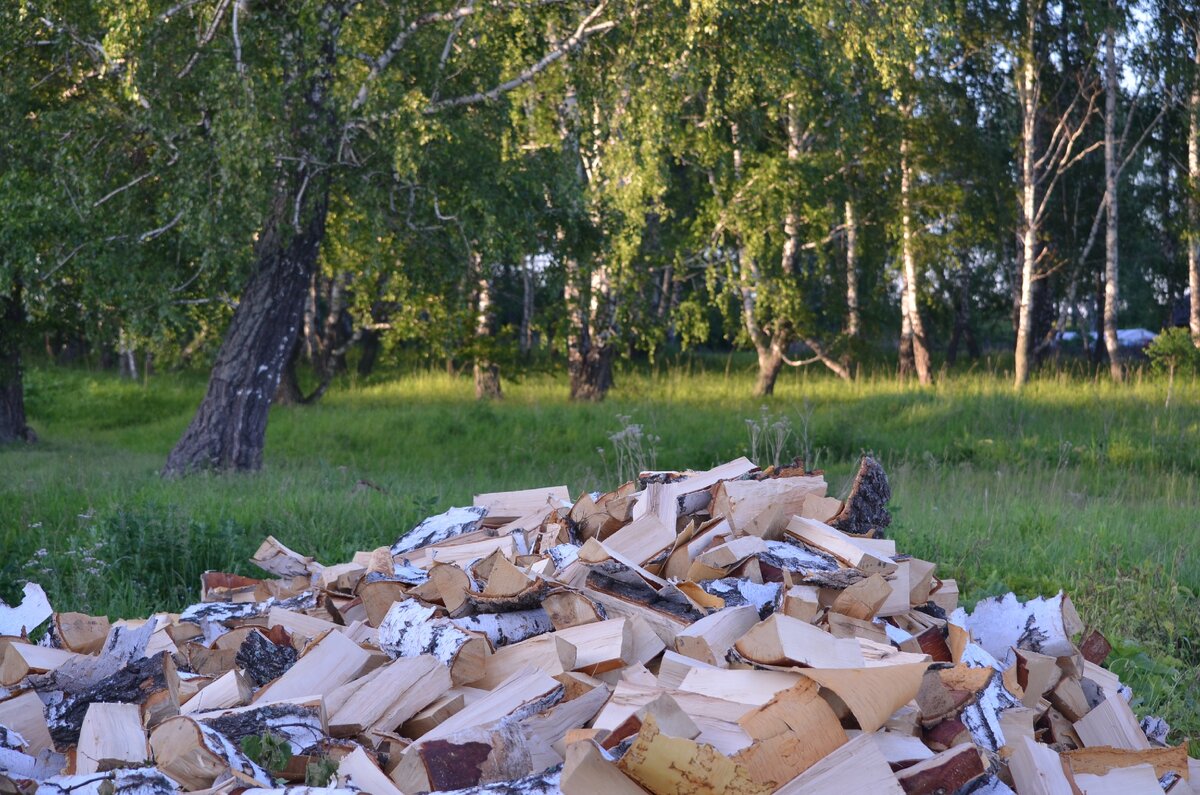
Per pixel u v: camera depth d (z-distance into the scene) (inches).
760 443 482.0
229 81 389.4
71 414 829.8
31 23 420.8
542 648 101.8
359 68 426.3
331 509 294.7
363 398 877.8
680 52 470.3
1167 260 1170.0
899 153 794.8
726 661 100.9
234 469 452.4
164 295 428.5
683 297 927.7
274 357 463.2
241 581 160.7
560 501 159.2
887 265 950.4
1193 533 303.1
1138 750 105.2
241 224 411.2
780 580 120.2
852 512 139.1
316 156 420.8
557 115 566.6
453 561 141.6
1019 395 679.1
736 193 730.2
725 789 76.3
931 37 698.8
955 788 86.0
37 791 80.4
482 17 420.5
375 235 435.5
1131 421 597.3
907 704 94.1
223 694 102.1
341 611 133.3
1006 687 114.5
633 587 118.3
